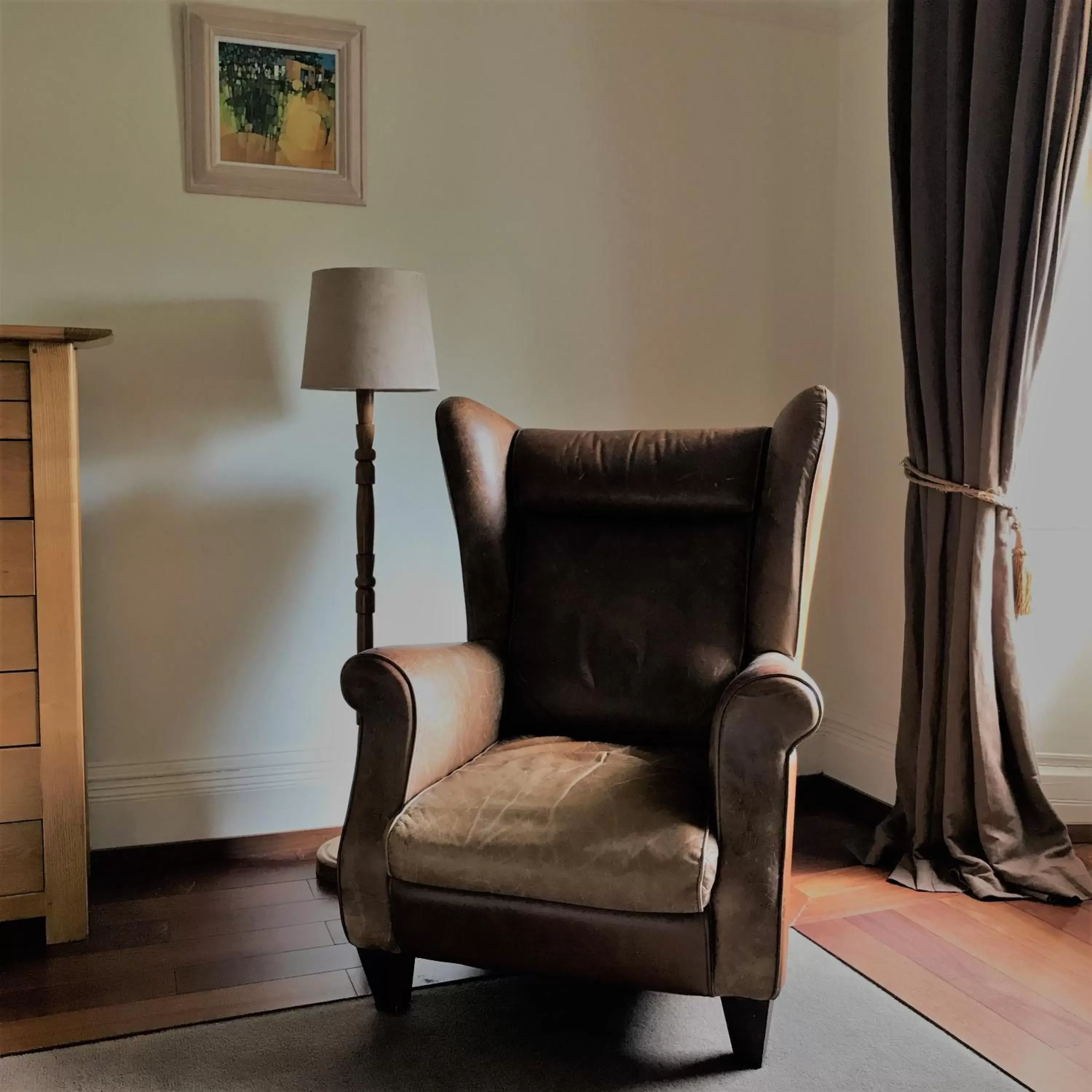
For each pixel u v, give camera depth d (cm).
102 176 237
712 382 290
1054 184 210
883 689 282
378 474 261
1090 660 252
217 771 253
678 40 280
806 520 193
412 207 259
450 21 259
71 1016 177
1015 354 219
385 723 166
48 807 200
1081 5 205
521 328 271
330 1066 164
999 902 223
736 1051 164
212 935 208
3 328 190
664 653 202
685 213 284
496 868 157
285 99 247
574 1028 176
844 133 295
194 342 246
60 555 198
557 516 221
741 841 154
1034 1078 160
